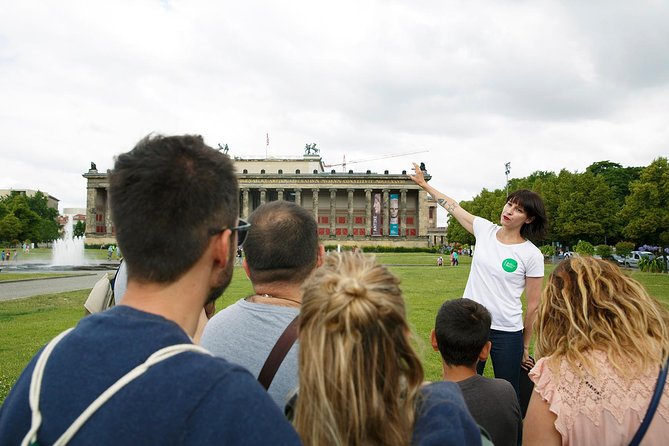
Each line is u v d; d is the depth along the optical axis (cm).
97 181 12462
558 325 354
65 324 1802
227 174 239
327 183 12262
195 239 218
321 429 215
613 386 301
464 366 462
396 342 228
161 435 166
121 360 183
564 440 312
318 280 248
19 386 196
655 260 4731
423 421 219
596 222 7325
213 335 363
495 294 646
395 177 12188
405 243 11956
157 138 235
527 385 683
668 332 321
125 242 217
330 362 216
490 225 708
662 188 5375
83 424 170
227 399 174
